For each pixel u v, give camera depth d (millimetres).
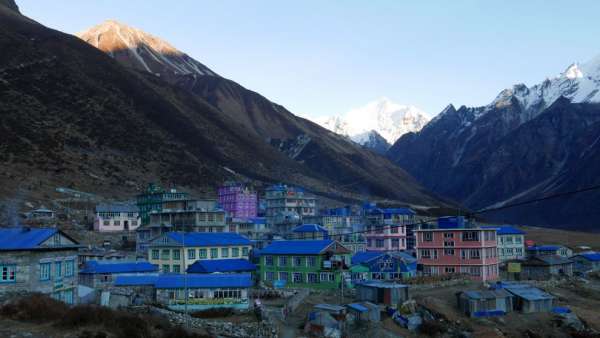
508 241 170500
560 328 96875
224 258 121688
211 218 152750
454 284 116812
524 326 96375
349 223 183500
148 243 127125
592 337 93500
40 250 70375
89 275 98688
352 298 102875
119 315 61688
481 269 125500
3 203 174125
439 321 93562
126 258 124000
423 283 113750
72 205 195000
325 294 107375
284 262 115688
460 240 128250
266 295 102312
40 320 58656
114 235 173250
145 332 59375
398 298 97375
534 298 102500
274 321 83188
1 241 70875
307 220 185125
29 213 171125
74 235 161750
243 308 88438
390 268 124438
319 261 111500
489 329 91875
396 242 164500
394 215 172375
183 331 62938
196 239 120062
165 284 88875
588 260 159875
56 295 73188
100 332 54656
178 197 187750
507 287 109062
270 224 188000
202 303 87625
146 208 187125
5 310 60031
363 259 129750
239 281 90000
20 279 68312
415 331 88625
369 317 88562
